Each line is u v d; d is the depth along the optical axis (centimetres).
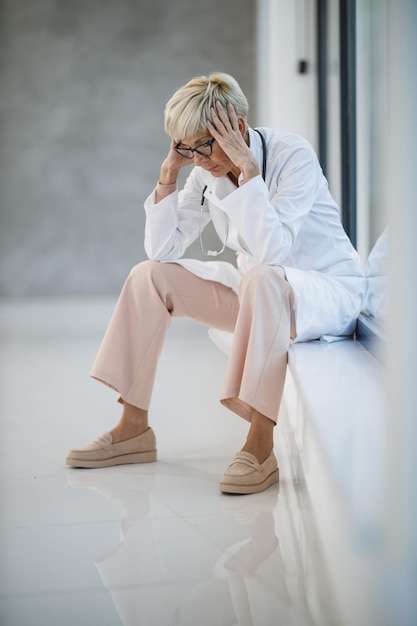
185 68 768
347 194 331
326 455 125
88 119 771
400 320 87
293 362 191
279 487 197
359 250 301
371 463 119
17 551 155
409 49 81
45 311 688
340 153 337
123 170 777
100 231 782
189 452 235
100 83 768
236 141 202
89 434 260
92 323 602
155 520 173
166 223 227
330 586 133
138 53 765
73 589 136
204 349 476
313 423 142
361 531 95
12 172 771
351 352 204
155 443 226
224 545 156
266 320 194
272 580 137
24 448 243
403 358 87
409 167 83
